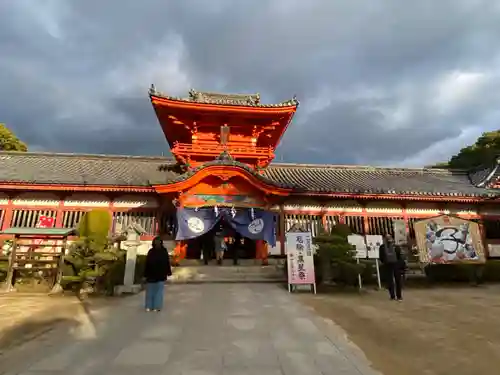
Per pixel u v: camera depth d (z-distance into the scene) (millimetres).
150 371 5664
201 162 26641
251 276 18562
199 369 5762
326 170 31688
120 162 29594
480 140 49906
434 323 9211
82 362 6066
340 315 10070
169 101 25734
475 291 15328
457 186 29250
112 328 8359
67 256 14180
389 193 24422
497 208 26453
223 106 26391
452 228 17750
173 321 9094
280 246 23953
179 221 20969
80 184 22406
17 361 6098
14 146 43281
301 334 7953
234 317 9586
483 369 6027
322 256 16266
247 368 5840
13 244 14375
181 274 18672
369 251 16344
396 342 7520
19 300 11969
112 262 14078
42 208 22891
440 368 6062
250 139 28984
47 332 7953
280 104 27281
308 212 25016
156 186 20719
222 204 21625
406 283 17719
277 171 30141
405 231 22422
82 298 12609
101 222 15227
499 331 8469
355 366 6066
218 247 22344
